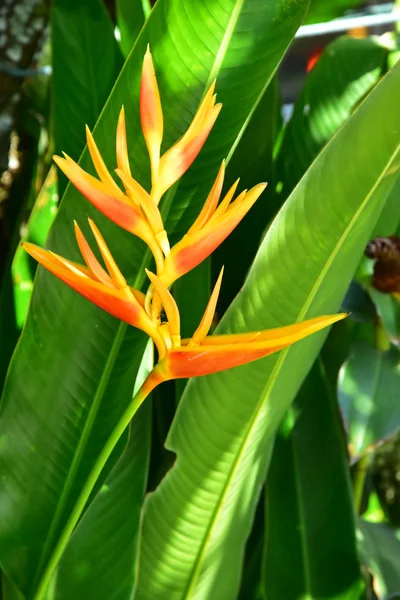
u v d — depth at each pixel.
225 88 1.09
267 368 1.01
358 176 0.92
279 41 1.09
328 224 0.95
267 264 0.98
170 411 1.38
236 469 1.08
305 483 1.34
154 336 0.87
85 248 0.86
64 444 1.11
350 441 1.24
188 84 1.08
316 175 0.95
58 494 1.11
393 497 1.71
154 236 0.85
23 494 1.11
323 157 0.94
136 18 1.35
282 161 1.60
